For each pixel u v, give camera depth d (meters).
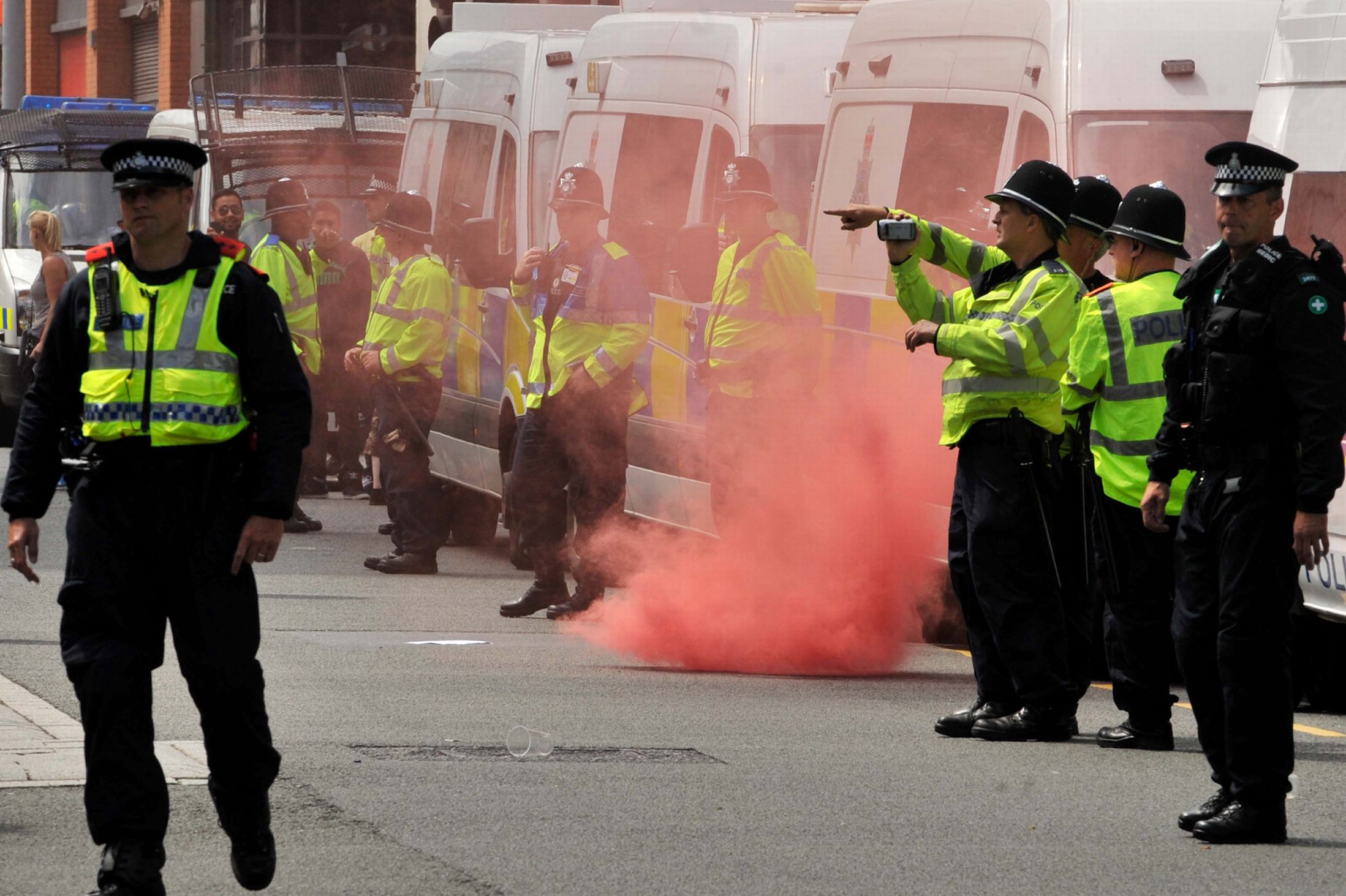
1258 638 23.20
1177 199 28.95
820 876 21.47
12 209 86.44
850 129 42.03
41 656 34.12
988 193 37.34
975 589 29.62
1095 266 34.72
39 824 22.88
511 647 36.91
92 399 19.38
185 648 19.52
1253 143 34.06
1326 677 33.69
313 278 58.62
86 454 19.45
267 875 19.72
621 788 25.44
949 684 34.31
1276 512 23.08
